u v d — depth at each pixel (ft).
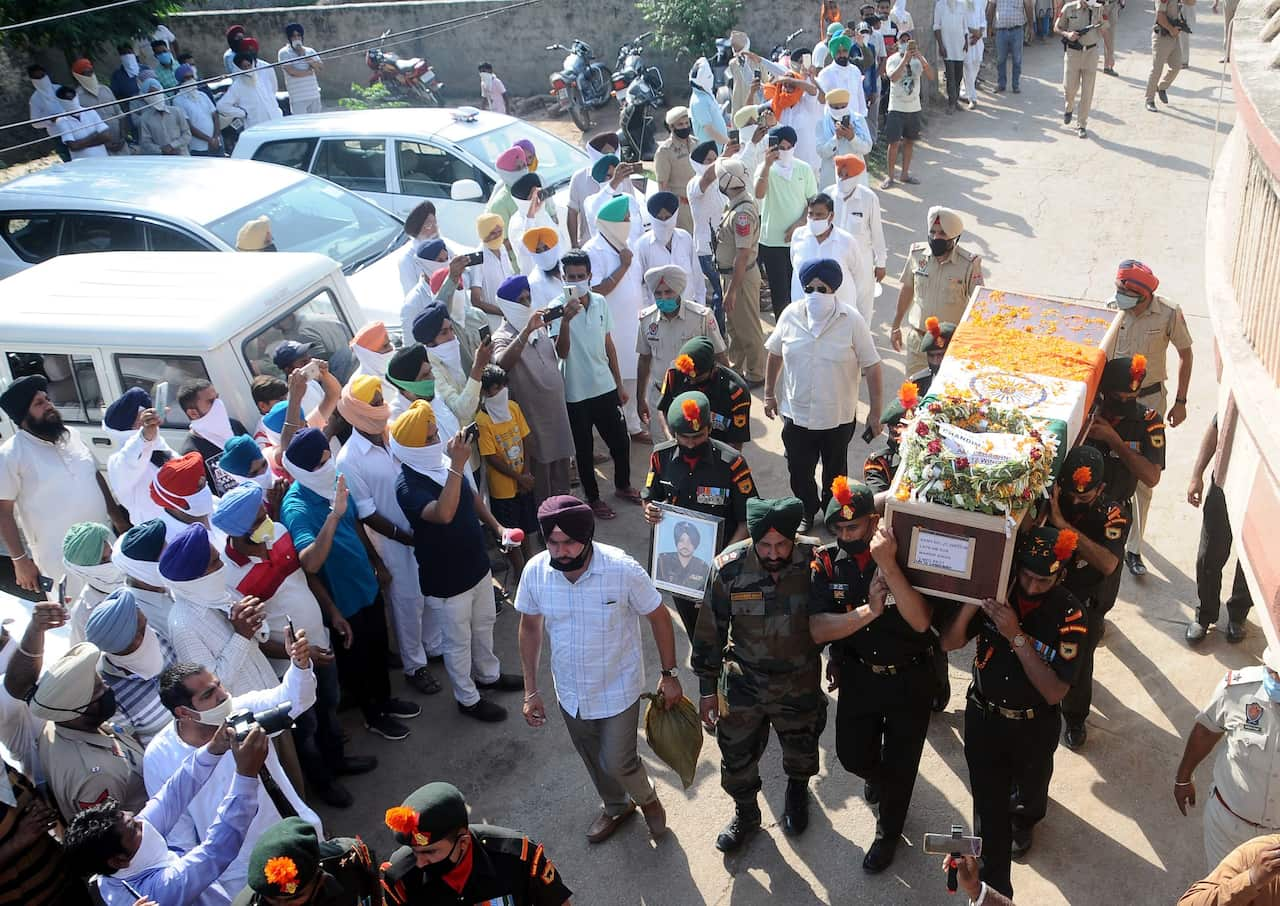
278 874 10.40
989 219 40.24
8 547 20.34
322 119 37.50
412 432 18.07
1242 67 15.76
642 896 16.30
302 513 17.65
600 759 16.44
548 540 14.80
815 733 16.19
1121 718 18.97
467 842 11.56
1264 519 14.83
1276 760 13.35
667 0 54.03
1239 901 10.93
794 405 22.57
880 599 14.30
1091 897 15.74
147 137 46.93
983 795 15.10
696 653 15.90
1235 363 14.84
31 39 48.21
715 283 32.12
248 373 21.95
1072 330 18.70
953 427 14.93
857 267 26.89
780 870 16.56
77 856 11.70
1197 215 39.04
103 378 22.12
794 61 44.98
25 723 14.26
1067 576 16.48
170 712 14.76
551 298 26.43
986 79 56.65
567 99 54.49
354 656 18.94
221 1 67.15
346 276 29.17
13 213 29.73
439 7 58.44
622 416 25.53
